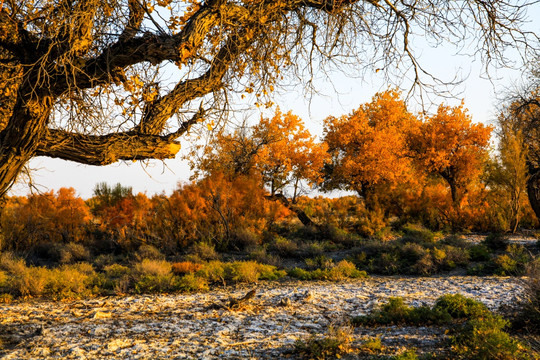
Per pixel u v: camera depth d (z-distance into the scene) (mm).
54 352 5645
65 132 4414
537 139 24906
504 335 4945
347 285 11953
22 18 4617
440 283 11641
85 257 18172
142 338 6316
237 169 23203
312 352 5395
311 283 12484
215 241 20047
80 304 9180
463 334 5434
